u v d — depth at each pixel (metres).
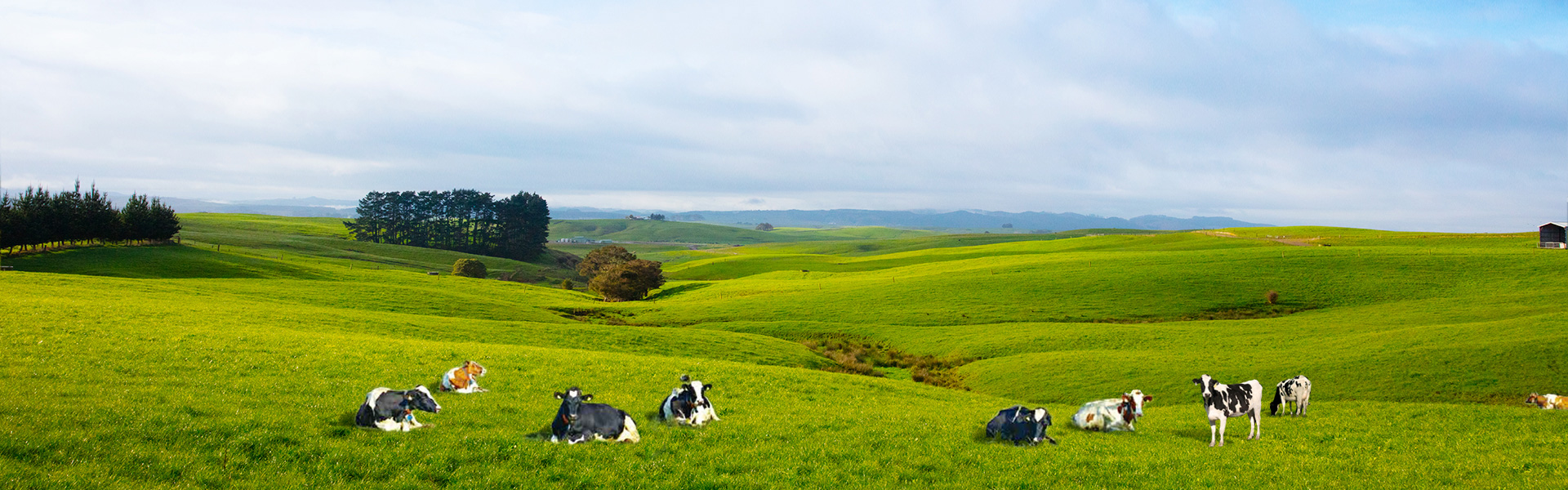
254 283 77.19
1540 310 63.25
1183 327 65.88
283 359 27.22
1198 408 32.66
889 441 19.28
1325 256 101.69
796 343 66.12
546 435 17.56
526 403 22.25
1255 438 21.95
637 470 15.25
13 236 92.31
